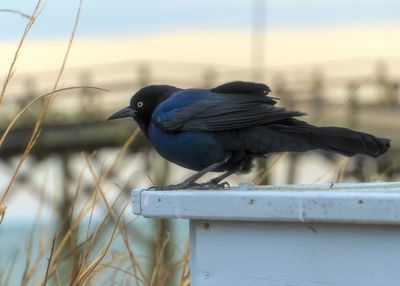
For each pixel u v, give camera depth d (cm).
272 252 561
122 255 840
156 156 3594
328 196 523
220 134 778
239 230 575
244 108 765
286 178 3750
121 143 3769
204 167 823
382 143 700
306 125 751
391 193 526
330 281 539
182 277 775
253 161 811
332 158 3634
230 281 579
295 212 535
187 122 790
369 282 525
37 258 805
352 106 3966
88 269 722
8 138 3928
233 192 569
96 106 4022
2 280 848
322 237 542
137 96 914
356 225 529
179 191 600
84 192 2373
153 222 1792
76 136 3925
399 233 514
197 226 593
